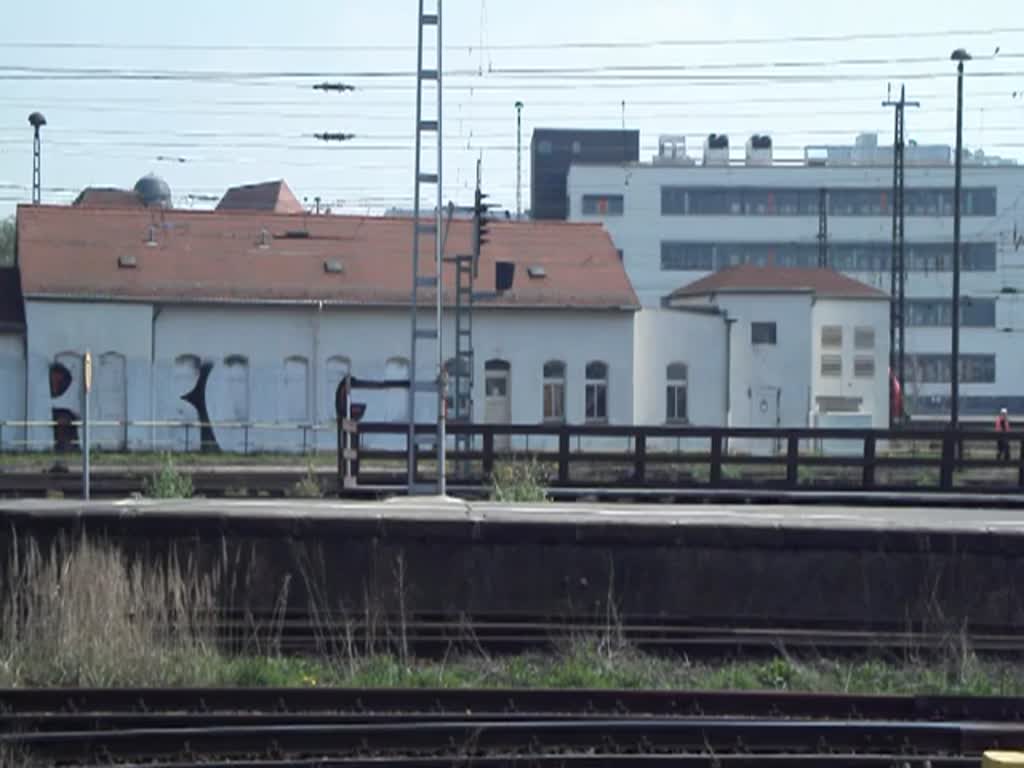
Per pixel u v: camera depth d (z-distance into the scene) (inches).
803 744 552.7
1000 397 3909.9
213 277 2432.3
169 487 1248.8
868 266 3912.4
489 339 2487.7
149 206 2847.0
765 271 2888.8
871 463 1283.2
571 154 4185.5
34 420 2337.6
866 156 4488.2
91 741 535.8
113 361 2377.0
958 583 791.1
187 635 668.7
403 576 785.6
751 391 2768.2
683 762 518.3
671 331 2608.3
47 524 775.7
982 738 548.4
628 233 3907.5
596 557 792.3
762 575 794.2
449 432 1279.5
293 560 783.7
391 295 2453.2
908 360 3863.2
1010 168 3887.8
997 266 3895.2
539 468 1259.8
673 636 764.6
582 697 611.2
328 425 2276.1
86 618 658.2
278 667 665.6
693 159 4106.8
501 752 541.6
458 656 716.0
